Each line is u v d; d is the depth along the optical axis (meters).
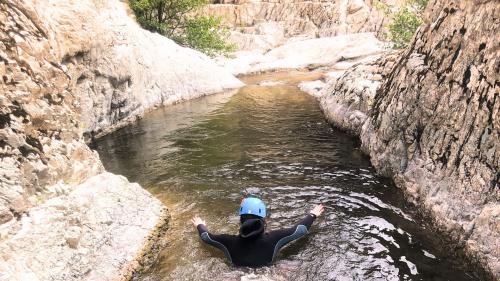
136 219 4.88
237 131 9.48
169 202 5.83
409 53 6.78
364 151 7.47
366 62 10.02
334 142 8.31
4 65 3.76
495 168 4.11
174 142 8.83
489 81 4.43
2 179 3.58
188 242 4.71
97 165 5.23
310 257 4.34
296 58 21.20
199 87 14.05
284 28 25.05
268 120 10.34
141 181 6.70
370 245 4.55
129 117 10.77
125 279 4.10
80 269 3.86
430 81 5.61
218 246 4.29
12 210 3.58
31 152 3.98
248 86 15.95
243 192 6.03
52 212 3.96
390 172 6.27
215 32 18.39
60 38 7.49
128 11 15.77
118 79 10.06
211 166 7.22
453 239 4.41
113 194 4.98
